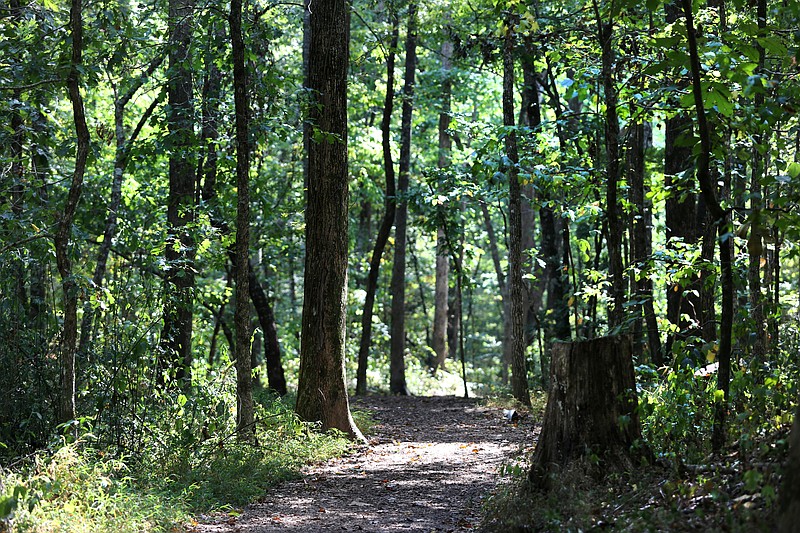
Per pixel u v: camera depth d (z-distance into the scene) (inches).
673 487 217.2
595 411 251.4
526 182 492.4
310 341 463.2
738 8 269.9
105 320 370.0
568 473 243.1
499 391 721.6
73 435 313.0
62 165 557.0
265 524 274.2
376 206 1189.1
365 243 1157.1
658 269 325.1
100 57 395.2
